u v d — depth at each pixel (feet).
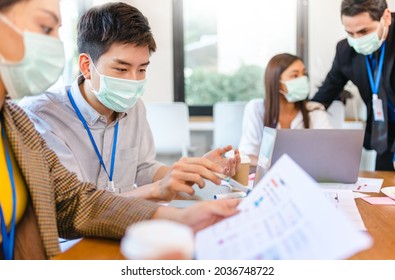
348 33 6.93
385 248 2.88
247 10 13.67
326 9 13.23
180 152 11.77
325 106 8.76
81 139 5.17
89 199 3.38
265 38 13.71
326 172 5.00
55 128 5.01
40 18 3.20
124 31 4.58
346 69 7.94
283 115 8.07
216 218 2.83
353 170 5.00
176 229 1.71
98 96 4.95
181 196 4.57
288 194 2.15
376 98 7.34
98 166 5.30
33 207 3.29
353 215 3.61
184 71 14.06
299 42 13.50
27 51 3.19
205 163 3.76
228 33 13.83
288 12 13.51
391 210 3.93
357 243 1.70
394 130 7.47
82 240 3.16
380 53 7.22
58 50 3.40
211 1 13.71
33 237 3.30
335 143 4.85
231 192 4.70
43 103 5.04
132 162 5.57
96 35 4.68
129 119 5.59
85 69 4.99
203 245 2.25
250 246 2.02
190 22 13.87
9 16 3.10
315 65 13.41
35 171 3.34
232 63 13.96
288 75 7.73
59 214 3.45
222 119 11.51
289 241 1.91
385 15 6.64
